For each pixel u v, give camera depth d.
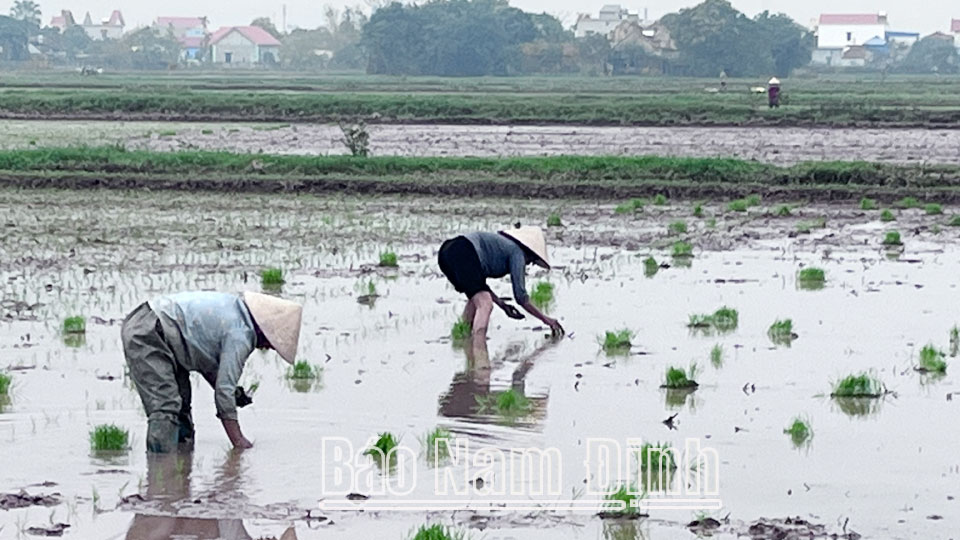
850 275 22.69
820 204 33.75
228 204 32.25
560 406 13.94
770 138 54.06
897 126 60.88
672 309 19.55
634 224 29.50
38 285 20.78
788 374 15.47
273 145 49.50
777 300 20.28
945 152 47.28
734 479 11.40
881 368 15.81
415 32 153.75
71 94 74.75
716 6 151.50
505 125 62.91
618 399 14.26
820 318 18.84
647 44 156.00
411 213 30.92
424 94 87.25
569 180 36.22
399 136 54.50
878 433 12.95
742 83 122.62
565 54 155.88
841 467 11.77
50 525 10.03
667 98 80.38
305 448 12.27
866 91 98.12
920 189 34.31
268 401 14.02
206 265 22.88
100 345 16.55
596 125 62.47
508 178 36.41
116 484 11.12
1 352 16.11
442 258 17.22
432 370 15.57
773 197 34.34
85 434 12.63
